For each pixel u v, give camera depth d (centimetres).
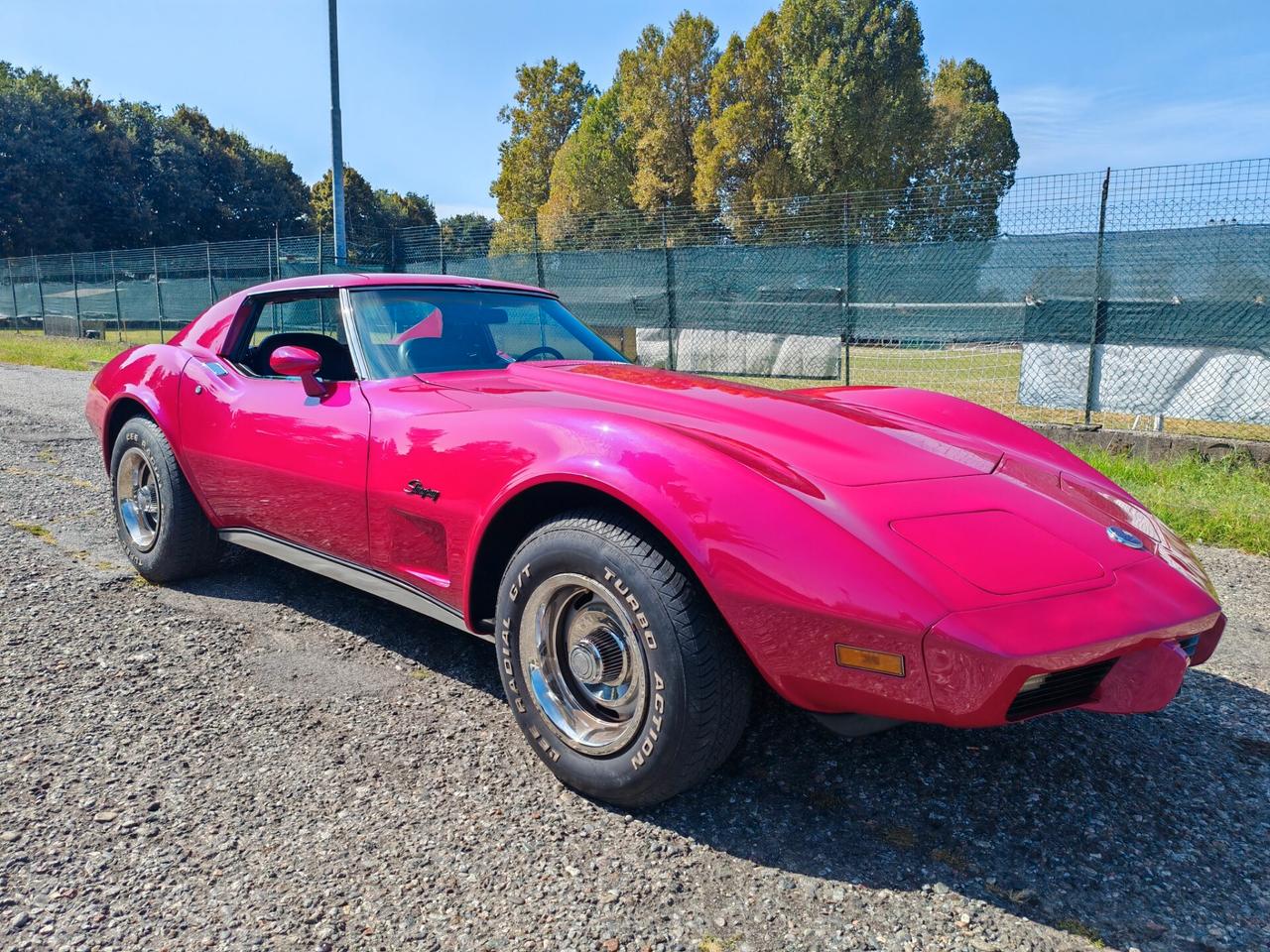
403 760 229
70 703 256
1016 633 166
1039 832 201
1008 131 4209
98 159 5341
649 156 4275
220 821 199
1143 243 721
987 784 222
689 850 193
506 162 6012
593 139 4728
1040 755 237
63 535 430
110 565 386
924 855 192
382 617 331
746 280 1023
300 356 278
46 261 2250
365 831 197
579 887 179
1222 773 230
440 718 252
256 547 321
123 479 369
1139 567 196
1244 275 677
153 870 182
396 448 255
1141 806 213
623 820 204
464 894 176
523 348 324
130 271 1970
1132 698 185
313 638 310
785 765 230
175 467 345
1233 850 196
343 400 282
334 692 267
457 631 320
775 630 179
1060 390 783
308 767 224
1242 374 682
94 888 175
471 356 307
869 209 906
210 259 1742
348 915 169
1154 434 677
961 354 859
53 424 804
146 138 5812
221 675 277
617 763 202
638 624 193
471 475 231
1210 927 170
